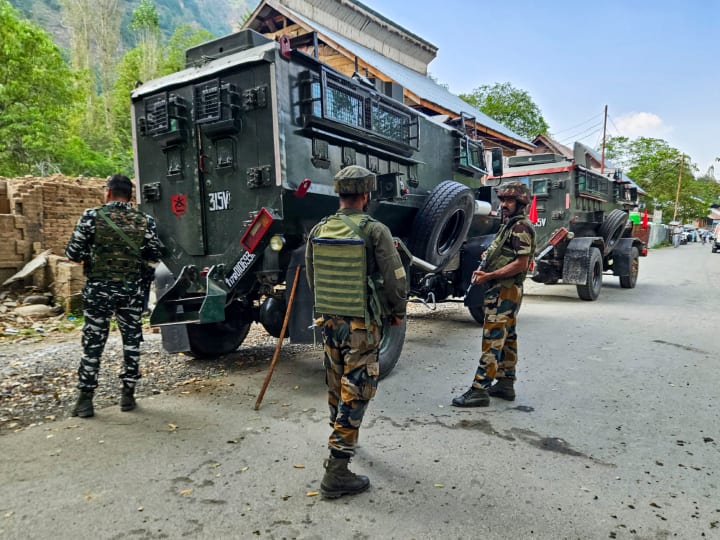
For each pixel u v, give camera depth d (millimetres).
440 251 5730
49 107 17859
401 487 2623
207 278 4090
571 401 3961
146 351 5535
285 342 6062
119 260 3574
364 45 17188
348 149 4535
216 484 2648
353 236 2623
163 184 4531
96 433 3303
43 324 6988
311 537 2199
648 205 47969
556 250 9688
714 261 21516
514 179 10102
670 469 2816
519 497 2523
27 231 8406
